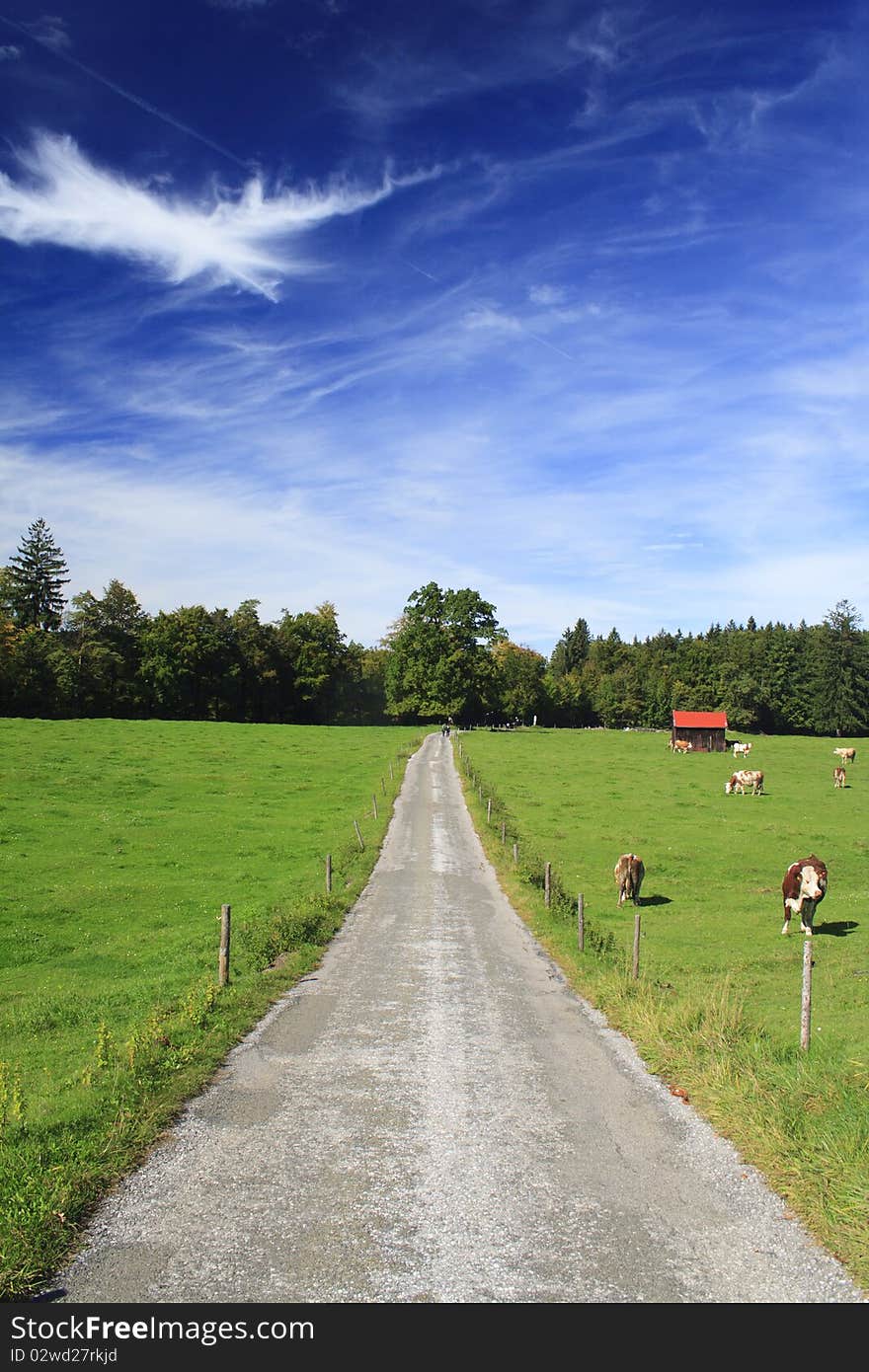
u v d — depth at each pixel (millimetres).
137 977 18531
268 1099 10500
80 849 34531
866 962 20281
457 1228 7359
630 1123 9812
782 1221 7539
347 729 98688
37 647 96188
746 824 46188
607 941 21031
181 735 77625
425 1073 11508
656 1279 6613
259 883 28969
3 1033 14656
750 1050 11633
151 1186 8125
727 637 171375
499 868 32156
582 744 97562
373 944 20328
